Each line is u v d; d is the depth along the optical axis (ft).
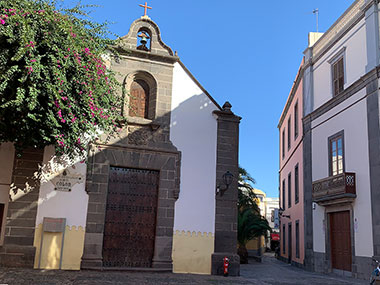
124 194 40.60
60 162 38.78
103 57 41.98
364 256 44.91
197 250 40.81
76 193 38.75
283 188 91.91
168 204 41.09
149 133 42.11
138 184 41.22
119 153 40.68
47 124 29.53
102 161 40.01
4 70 27.68
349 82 51.90
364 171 46.47
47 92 28.45
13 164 37.96
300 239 66.39
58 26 29.50
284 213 87.20
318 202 55.62
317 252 56.65
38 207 37.65
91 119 32.40
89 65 32.04
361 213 46.24
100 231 38.60
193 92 44.39
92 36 34.53
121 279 33.65
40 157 38.50
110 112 37.01
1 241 38.47
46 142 33.37
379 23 46.98
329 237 53.72
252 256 86.58
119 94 41.93
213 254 40.93
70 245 37.70
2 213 39.09
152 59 43.91
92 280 32.19
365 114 47.16
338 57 55.57
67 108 29.91
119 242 39.50
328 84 57.88
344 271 49.80
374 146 44.78
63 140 30.32
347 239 49.75
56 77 28.37
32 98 26.96
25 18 28.22
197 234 41.16
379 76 45.14
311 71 63.93
